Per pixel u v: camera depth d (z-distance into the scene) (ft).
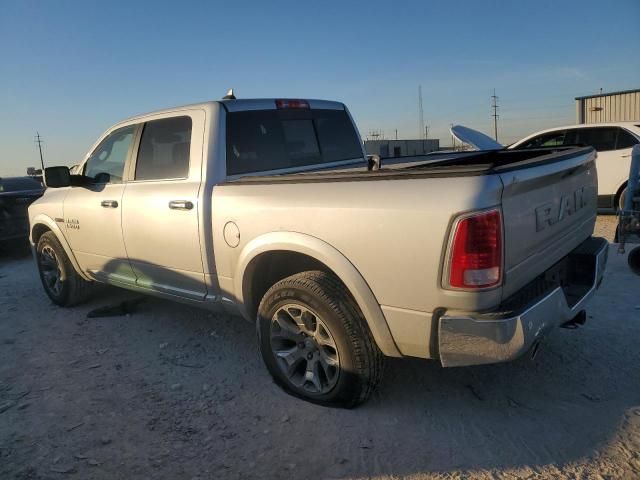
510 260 8.79
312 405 11.08
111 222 15.15
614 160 30.50
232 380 12.49
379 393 11.37
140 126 14.78
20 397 12.12
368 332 10.07
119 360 13.98
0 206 29.55
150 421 10.84
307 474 8.96
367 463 9.13
